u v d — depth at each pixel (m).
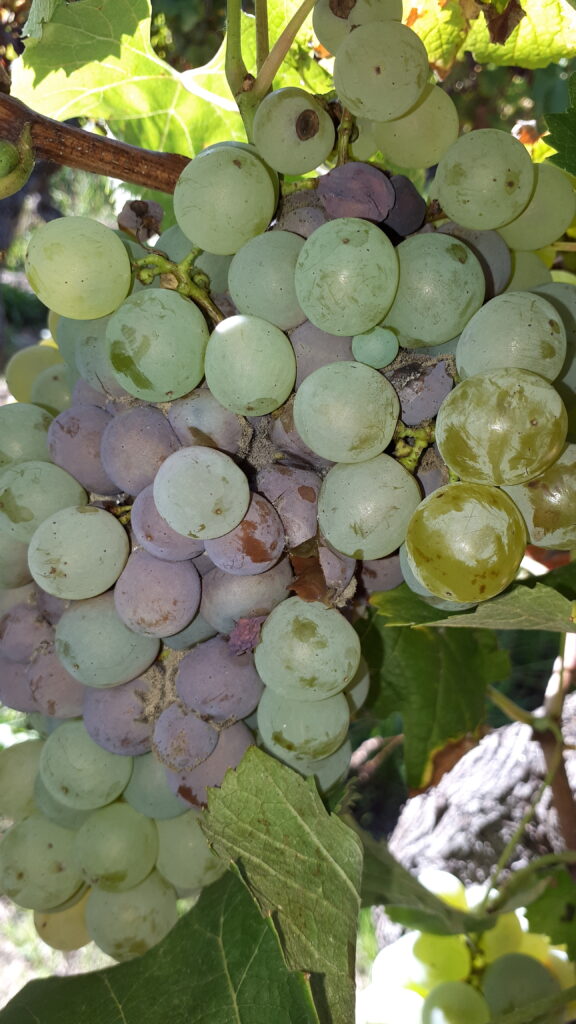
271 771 0.15
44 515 0.16
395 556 0.16
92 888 0.18
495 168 0.15
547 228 0.17
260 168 0.15
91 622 0.15
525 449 0.13
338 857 0.15
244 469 0.15
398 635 0.23
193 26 0.32
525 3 0.23
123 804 0.17
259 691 0.16
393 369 0.15
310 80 0.23
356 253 0.13
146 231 0.18
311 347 0.14
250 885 0.14
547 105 0.40
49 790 0.16
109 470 0.15
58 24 0.20
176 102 0.22
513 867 0.28
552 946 0.25
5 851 0.17
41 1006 0.15
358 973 0.43
